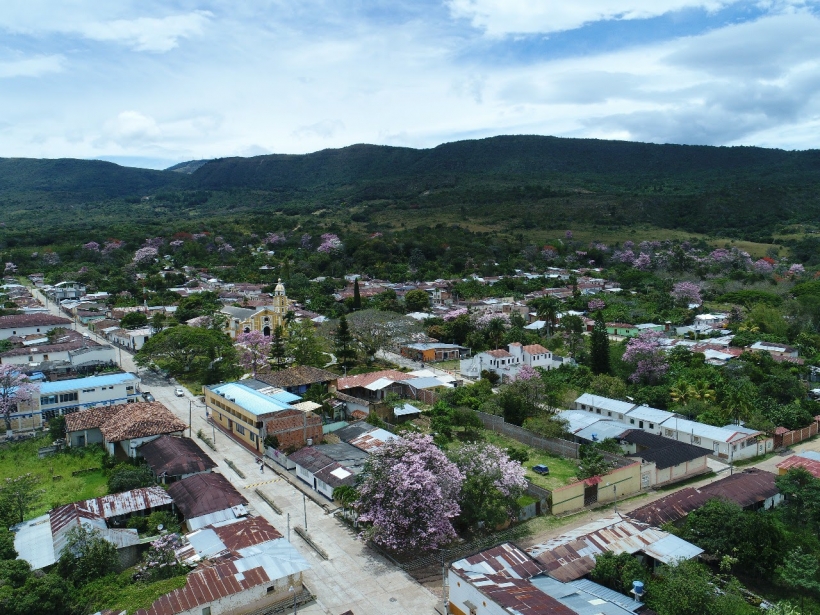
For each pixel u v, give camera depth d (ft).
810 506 175.63
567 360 376.48
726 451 239.30
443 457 175.32
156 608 128.26
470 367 365.61
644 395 295.07
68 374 340.59
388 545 161.27
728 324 477.36
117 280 649.20
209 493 184.14
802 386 304.91
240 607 136.87
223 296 589.32
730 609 129.49
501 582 133.49
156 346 354.33
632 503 200.44
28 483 187.01
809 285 545.44
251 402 257.14
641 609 132.57
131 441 226.17
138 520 173.17
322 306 569.64
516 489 182.09
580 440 254.47
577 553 151.12
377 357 420.36
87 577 143.84
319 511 190.60
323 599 145.38
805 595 150.10
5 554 150.41
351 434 246.68
